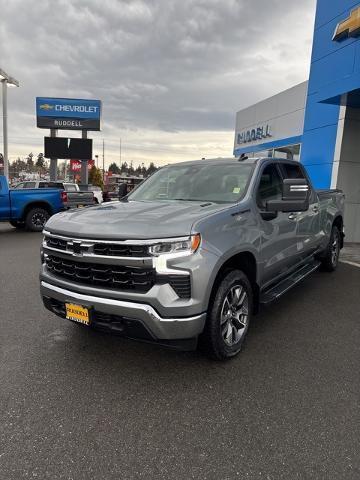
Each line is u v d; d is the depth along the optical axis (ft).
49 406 9.37
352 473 7.29
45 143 106.42
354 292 19.01
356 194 34.45
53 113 109.19
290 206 12.46
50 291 11.39
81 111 109.81
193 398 9.76
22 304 16.89
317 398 9.77
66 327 14.24
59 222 11.60
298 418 8.95
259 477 7.20
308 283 20.62
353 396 9.87
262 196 13.80
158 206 12.41
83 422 8.78
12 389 10.09
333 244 22.59
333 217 21.77
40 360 11.69
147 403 9.53
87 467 7.42
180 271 9.66
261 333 13.88
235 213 11.74
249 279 12.84
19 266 24.64
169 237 9.71
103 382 10.48
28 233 41.24
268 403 9.55
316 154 36.52
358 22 28.55
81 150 107.76
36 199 41.91
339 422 8.82
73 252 10.62
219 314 10.78
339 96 29.07
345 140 33.17
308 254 18.56
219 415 9.07
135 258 9.71
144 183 16.56
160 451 7.88
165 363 11.56
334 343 13.08
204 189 14.10
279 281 15.61
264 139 59.62
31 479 7.10
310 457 7.70
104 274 10.32
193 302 9.80
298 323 14.88
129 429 8.55
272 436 8.33
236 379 10.68
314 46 35.83
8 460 7.56
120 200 15.43
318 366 11.44
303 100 48.83
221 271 11.16
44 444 8.03
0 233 41.42
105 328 10.37
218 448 7.97
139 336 10.05
